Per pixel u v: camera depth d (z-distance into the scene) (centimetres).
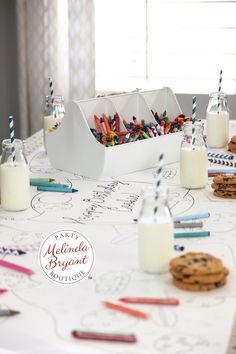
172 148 282
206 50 493
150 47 500
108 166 261
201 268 167
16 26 493
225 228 210
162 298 163
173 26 492
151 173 271
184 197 241
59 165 278
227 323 152
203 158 249
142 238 177
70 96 491
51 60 489
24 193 226
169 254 178
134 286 171
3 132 525
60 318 155
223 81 497
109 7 497
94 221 217
